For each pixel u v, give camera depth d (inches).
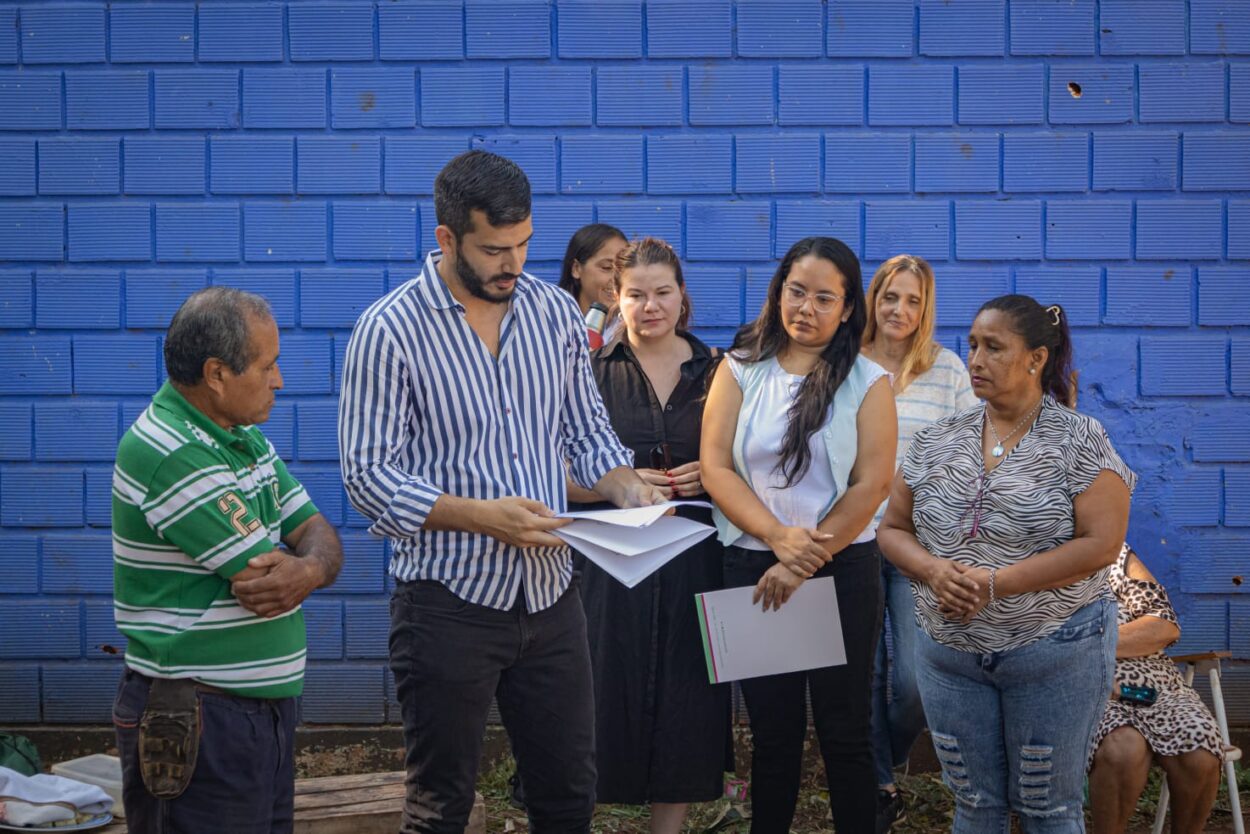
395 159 193.6
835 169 193.0
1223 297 192.9
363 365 114.3
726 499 143.6
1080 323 193.6
